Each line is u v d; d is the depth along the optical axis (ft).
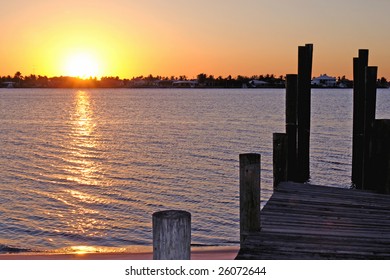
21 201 62.95
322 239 18.74
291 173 30.73
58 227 50.80
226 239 44.62
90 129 161.27
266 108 275.80
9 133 150.51
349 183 67.10
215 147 110.22
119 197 64.75
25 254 24.49
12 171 85.66
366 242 18.49
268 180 71.41
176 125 168.14
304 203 24.14
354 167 33.22
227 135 133.28
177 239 9.93
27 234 48.34
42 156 103.55
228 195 63.93
